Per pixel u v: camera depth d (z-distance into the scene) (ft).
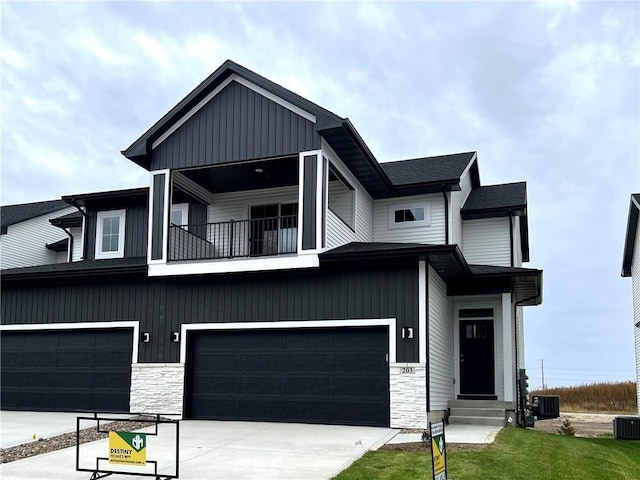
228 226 55.88
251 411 45.47
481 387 52.16
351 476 25.70
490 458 30.01
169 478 25.20
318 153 44.83
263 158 46.24
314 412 43.75
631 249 77.20
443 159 62.59
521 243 72.64
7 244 76.48
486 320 53.16
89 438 37.01
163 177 49.19
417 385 41.01
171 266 48.06
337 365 43.80
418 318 41.93
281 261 45.01
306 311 44.88
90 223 61.87
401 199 57.06
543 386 159.12
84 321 51.37
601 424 79.25
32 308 53.36
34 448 33.83
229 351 47.01
